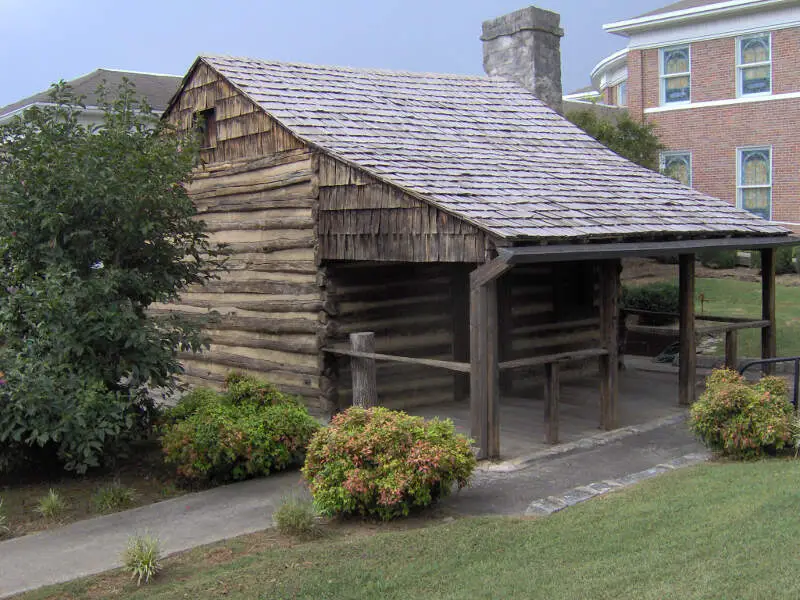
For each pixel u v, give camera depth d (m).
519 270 13.56
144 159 9.13
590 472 8.45
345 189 10.52
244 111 12.30
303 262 11.41
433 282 12.52
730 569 5.22
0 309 8.81
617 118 21.41
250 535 6.73
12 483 8.46
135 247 9.41
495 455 8.92
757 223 12.30
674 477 7.81
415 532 6.49
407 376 12.23
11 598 5.57
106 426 8.15
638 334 16.78
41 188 8.70
